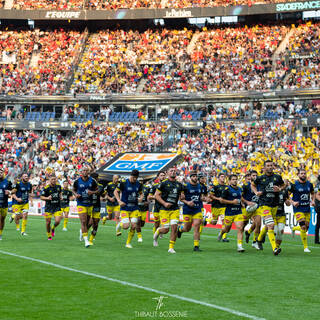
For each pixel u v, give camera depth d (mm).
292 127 95500
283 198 34688
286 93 108438
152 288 21688
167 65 127438
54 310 17766
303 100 108938
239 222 36469
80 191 37938
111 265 28281
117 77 127188
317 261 30859
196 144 101875
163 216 35344
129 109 124312
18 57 135000
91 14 134500
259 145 95062
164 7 135875
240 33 129750
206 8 129000
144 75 128250
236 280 23828
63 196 55938
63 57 133625
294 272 26359
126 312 17547
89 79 127875
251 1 130125
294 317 17016
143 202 44719
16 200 45625
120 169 71188
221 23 134000
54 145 110375
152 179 69438
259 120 104625
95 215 39188
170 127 109625
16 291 20891
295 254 34719
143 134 110500
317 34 120188
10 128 121062
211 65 123625
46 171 97938
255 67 119375
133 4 138125
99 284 22516
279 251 33188
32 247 37594
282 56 119062
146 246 39156
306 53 116625
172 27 137250
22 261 29750
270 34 126938
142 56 131625
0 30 140250
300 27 125375
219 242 43469
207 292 20969
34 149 112250
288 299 19781
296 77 112125
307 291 21375
